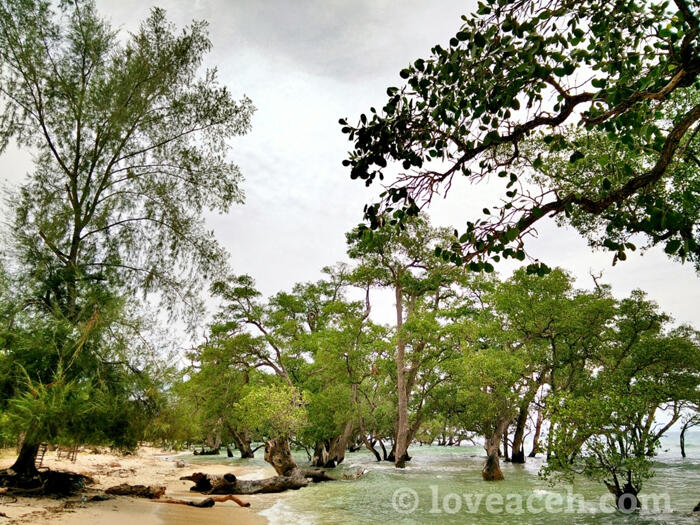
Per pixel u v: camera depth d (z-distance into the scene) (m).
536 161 6.12
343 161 5.86
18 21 15.20
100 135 15.92
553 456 13.03
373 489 19.73
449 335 30.80
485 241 5.82
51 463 25.14
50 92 15.48
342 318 34.69
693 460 36.69
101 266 15.76
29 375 12.35
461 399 30.39
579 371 30.89
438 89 5.60
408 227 33.09
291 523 12.49
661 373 27.25
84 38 16.11
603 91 5.54
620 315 28.12
